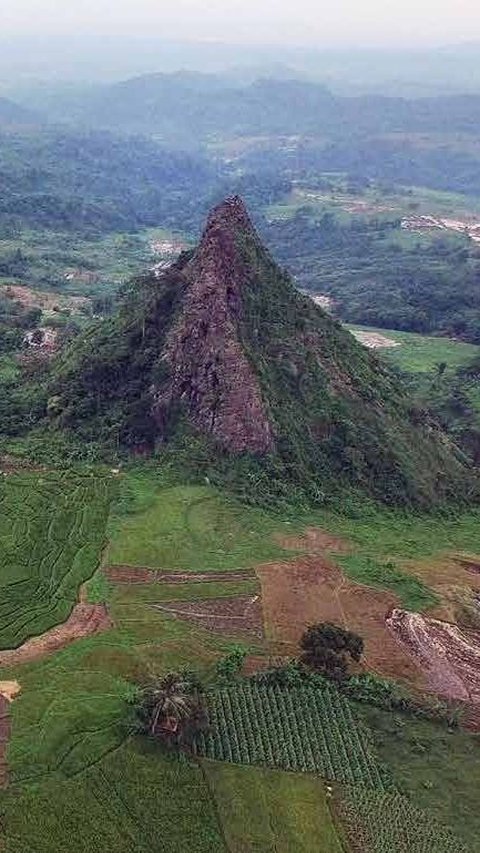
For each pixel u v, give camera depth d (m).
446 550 102.81
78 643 75.56
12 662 72.56
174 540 93.88
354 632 81.38
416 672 76.81
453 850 57.31
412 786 62.53
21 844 54.22
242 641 78.31
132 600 83.00
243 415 110.38
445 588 92.00
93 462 109.69
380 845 57.28
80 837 55.28
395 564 95.94
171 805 58.47
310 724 67.62
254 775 61.97
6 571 85.12
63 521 95.25
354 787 61.94
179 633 78.44
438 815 60.06
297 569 91.31
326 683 72.25
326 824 58.47
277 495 105.88
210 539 95.00
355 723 68.44
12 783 59.03
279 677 72.19
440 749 66.75
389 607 86.38
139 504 99.94
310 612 84.12
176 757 62.38
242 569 90.19
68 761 61.19
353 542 99.44
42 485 102.69
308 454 112.88
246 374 112.06
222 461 108.69
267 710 68.62
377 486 113.38
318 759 64.12
